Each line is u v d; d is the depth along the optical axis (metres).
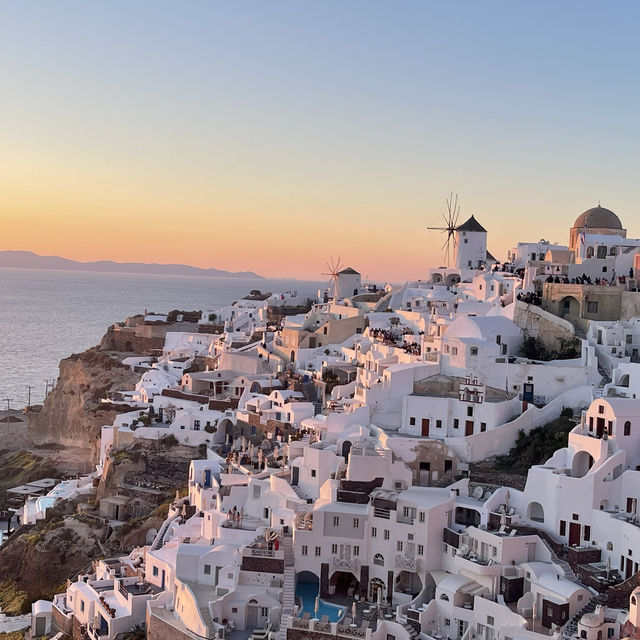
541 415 113.19
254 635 91.75
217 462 131.62
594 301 130.12
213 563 101.25
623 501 92.94
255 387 155.62
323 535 100.06
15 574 138.62
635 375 108.44
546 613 84.94
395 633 89.31
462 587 90.88
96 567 122.19
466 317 128.12
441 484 108.69
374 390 122.25
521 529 93.81
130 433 150.88
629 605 81.50
